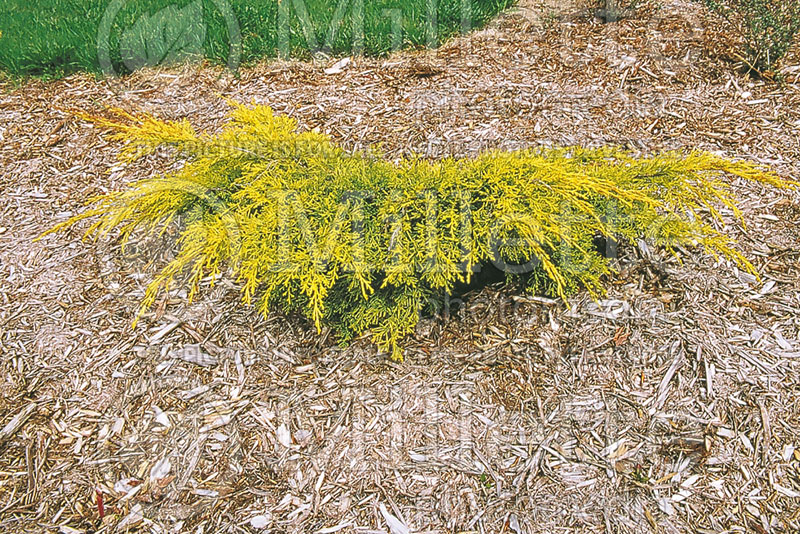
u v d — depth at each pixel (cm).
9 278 314
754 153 349
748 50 416
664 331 264
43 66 473
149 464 239
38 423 254
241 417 251
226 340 277
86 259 322
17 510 228
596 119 384
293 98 425
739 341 259
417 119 396
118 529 222
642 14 473
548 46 452
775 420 236
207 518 223
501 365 259
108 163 385
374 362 264
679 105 388
